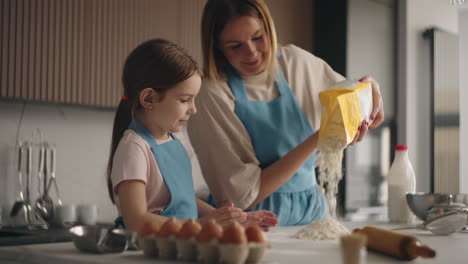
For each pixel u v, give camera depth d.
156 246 0.88
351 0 3.47
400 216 1.69
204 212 1.47
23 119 2.52
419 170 3.82
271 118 1.78
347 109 1.44
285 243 1.11
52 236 1.94
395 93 3.80
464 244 1.16
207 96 1.70
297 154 1.62
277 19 3.28
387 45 3.75
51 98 2.38
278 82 1.83
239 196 1.62
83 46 2.48
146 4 2.70
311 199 1.80
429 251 0.86
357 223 1.66
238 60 1.70
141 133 1.26
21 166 2.51
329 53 3.51
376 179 3.65
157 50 1.26
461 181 5.04
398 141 3.77
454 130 4.06
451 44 4.02
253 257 0.80
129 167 1.18
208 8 1.72
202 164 1.72
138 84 1.27
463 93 5.07
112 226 0.94
